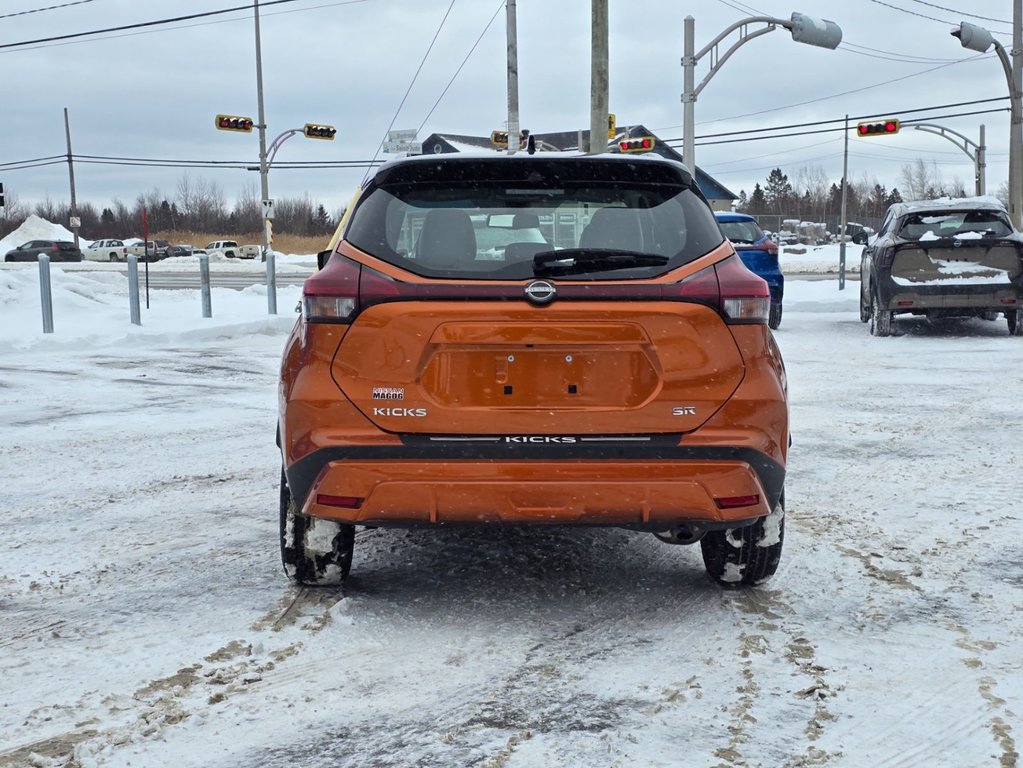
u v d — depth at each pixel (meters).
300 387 3.67
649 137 27.22
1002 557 4.70
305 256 60.28
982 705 3.15
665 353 3.62
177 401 9.70
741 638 3.73
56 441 7.75
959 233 14.28
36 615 4.00
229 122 39.50
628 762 2.79
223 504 5.83
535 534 5.18
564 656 3.57
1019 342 13.88
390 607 4.08
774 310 16.66
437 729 3.01
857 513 5.50
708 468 3.62
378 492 3.59
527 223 3.78
